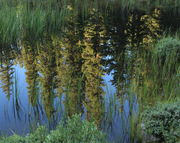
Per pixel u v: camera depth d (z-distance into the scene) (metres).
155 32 13.88
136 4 24.06
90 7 21.47
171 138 4.10
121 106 5.88
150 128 4.42
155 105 5.13
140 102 5.83
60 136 3.42
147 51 9.89
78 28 14.96
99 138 3.50
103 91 6.76
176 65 7.75
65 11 17.08
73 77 7.82
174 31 13.58
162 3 24.44
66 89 6.77
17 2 19.44
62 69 8.66
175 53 8.38
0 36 11.26
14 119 5.41
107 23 16.33
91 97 6.33
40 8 16.31
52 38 12.98
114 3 24.22
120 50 10.88
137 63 8.64
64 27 14.87
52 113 5.50
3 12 12.74
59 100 6.08
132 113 5.40
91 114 5.45
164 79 7.11
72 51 10.98
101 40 12.75
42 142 3.51
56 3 20.80
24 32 12.48
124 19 17.58
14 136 3.73
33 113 5.61
